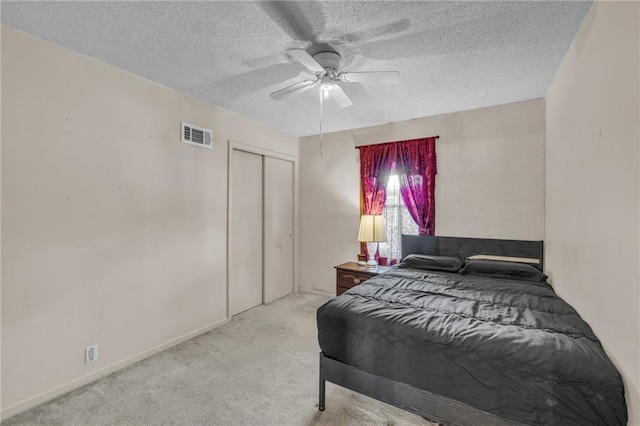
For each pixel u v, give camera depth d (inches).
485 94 113.7
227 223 133.7
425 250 139.4
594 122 62.1
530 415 50.3
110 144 92.4
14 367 73.5
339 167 167.6
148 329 103.0
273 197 164.4
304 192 180.9
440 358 58.9
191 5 64.9
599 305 58.6
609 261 53.9
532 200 118.2
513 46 81.0
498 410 53.0
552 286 102.3
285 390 84.0
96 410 75.3
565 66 85.7
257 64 91.9
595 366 48.8
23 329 74.9
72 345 83.7
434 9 66.1
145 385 85.9
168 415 73.8
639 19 43.3
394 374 64.2
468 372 55.9
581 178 70.7
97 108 89.2
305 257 180.7
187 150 116.5
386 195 151.1
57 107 80.7
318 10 66.3
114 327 93.4
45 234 78.7
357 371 69.3
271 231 163.3
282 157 167.9
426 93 113.1
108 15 68.4
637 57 43.9
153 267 104.7
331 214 170.7
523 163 120.0
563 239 87.7
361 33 75.1
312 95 116.4
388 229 150.6
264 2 63.8
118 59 89.0
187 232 116.5
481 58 87.4
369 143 157.8
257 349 108.1
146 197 102.5
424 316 68.3
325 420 72.2
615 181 51.6
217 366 96.4
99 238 89.8
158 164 106.1
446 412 58.1
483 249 126.9
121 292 95.3
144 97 101.5
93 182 88.4
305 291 180.4
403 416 73.6
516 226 121.4
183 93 114.3
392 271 121.3
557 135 95.1
